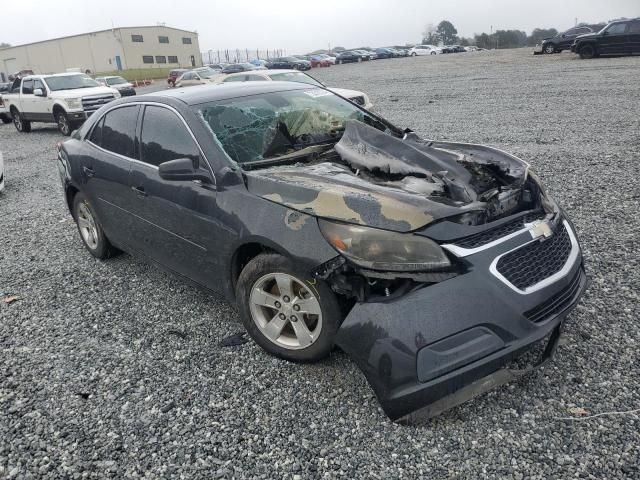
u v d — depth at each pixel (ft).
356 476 7.95
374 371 8.46
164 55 285.64
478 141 31.78
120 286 15.19
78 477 8.29
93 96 52.75
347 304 9.64
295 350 10.38
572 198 19.56
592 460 7.87
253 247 10.68
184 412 9.59
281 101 14.03
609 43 80.89
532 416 8.82
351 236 8.82
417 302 8.35
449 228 8.66
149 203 13.07
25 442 9.12
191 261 12.33
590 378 9.60
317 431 8.89
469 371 8.18
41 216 23.34
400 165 11.00
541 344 10.51
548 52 112.06
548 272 9.35
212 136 11.93
